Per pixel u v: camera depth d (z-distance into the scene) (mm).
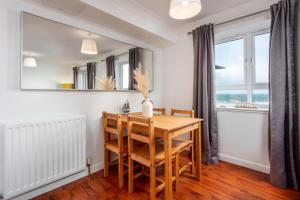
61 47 1811
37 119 1593
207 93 2424
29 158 1494
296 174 1753
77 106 1980
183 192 1700
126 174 2090
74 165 1827
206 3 2186
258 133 2137
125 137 2281
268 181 1889
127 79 2510
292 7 1729
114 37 2352
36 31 1632
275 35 1826
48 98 1743
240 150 2305
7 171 1366
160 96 3188
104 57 2217
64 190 1745
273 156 1814
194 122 1841
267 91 2221
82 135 1892
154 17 2475
